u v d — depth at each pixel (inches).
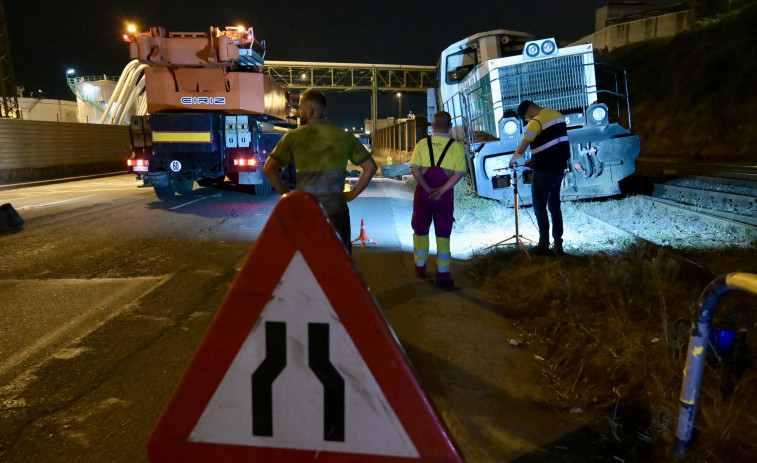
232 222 389.7
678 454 92.6
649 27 1224.8
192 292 216.8
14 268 262.2
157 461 63.3
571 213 345.1
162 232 353.1
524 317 176.6
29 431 114.8
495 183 274.1
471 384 131.3
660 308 158.9
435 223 209.2
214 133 482.6
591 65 386.9
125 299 209.2
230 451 62.7
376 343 59.6
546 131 231.1
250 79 484.4
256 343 61.2
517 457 101.7
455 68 519.8
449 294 202.7
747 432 96.3
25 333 174.4
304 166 142.9
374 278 225.6
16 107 1263.5
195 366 62.0
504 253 244.7
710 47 911.0
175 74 475.5
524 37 486.6
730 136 709.9
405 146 1098.1
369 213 417.7
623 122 988.6
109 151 1186.6
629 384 121.3
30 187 791.7
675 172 523.8
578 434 109.4
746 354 122.1
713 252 245.6
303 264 59.9
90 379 139.5
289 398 61.6
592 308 165.9
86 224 389.7
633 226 314.2
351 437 61.1
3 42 1243.8
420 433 59.9
